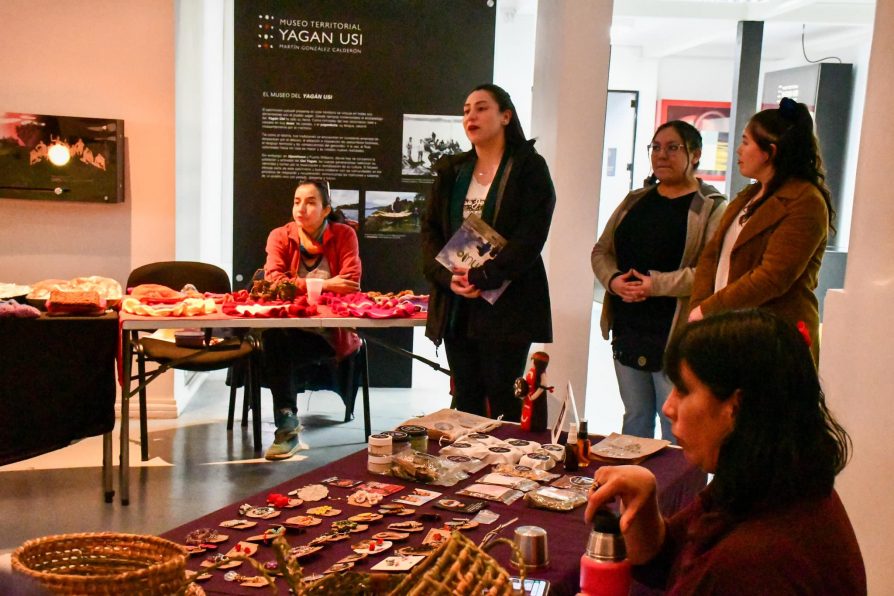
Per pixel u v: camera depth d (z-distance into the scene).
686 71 11.70
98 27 4.75
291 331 4.40
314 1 5.48
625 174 11.73
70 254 4.88
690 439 1.29
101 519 3.52
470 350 3.61
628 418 3.61
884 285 2.60
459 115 5.68
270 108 5.57
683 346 1.29
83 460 4.30
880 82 2.62
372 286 5.80
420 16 5.57
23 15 4.69
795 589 1.17
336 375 4.98
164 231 4.93
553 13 4.59
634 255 3.54
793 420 1.21
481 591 1.16
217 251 6.96
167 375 5.14
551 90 4.60
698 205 3.43
